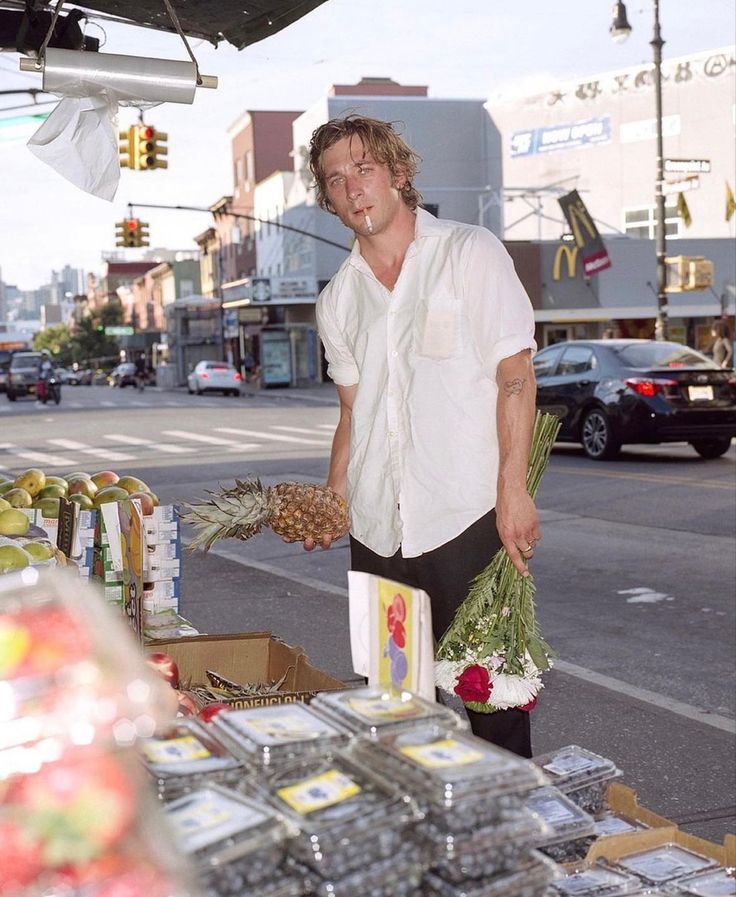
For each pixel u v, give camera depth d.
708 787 4.37
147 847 1.48
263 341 49.38
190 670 3.48
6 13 4.85
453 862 1.59
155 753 1.68
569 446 17.56
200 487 14.21
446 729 1.77
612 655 6.21
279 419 28.03
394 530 2.98
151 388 67.06
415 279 2.96
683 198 25.30
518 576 2.83
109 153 4.82
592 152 45.34
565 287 36.59
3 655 1.52
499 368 2.90
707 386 14.81
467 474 2.91
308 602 7.73
